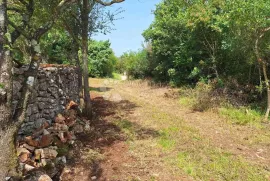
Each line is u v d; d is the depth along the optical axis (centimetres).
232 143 623
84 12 834
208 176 460
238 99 959
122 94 1380
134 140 642
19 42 833
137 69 2117
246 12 747
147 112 945
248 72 1070
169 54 1522
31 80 388
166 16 1480
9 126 351
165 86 1559
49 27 425
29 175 412
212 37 1153
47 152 477
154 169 485
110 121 819
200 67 1275
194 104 1009
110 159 530
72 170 480
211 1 1102
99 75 2759
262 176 460
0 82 339
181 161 518
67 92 794
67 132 589
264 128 730
